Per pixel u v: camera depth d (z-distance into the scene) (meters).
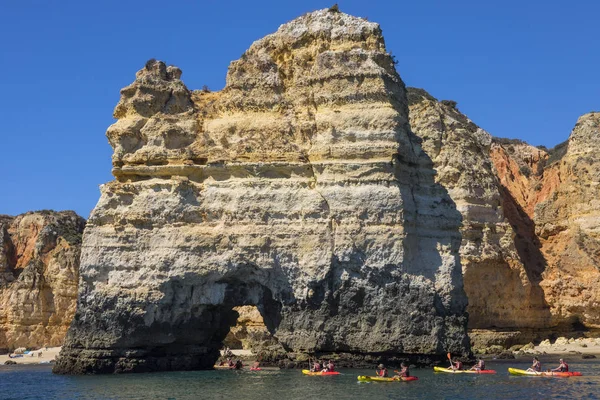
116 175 57.75
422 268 56.38
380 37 58.94
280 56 60.25
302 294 54.47
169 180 56.53
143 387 47.16
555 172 100.44
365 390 45.06
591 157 94.06
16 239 101.75
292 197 55.53
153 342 55.06
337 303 54.47
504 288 84.25
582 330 88.56
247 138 57.34
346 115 56.25
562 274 89.38
